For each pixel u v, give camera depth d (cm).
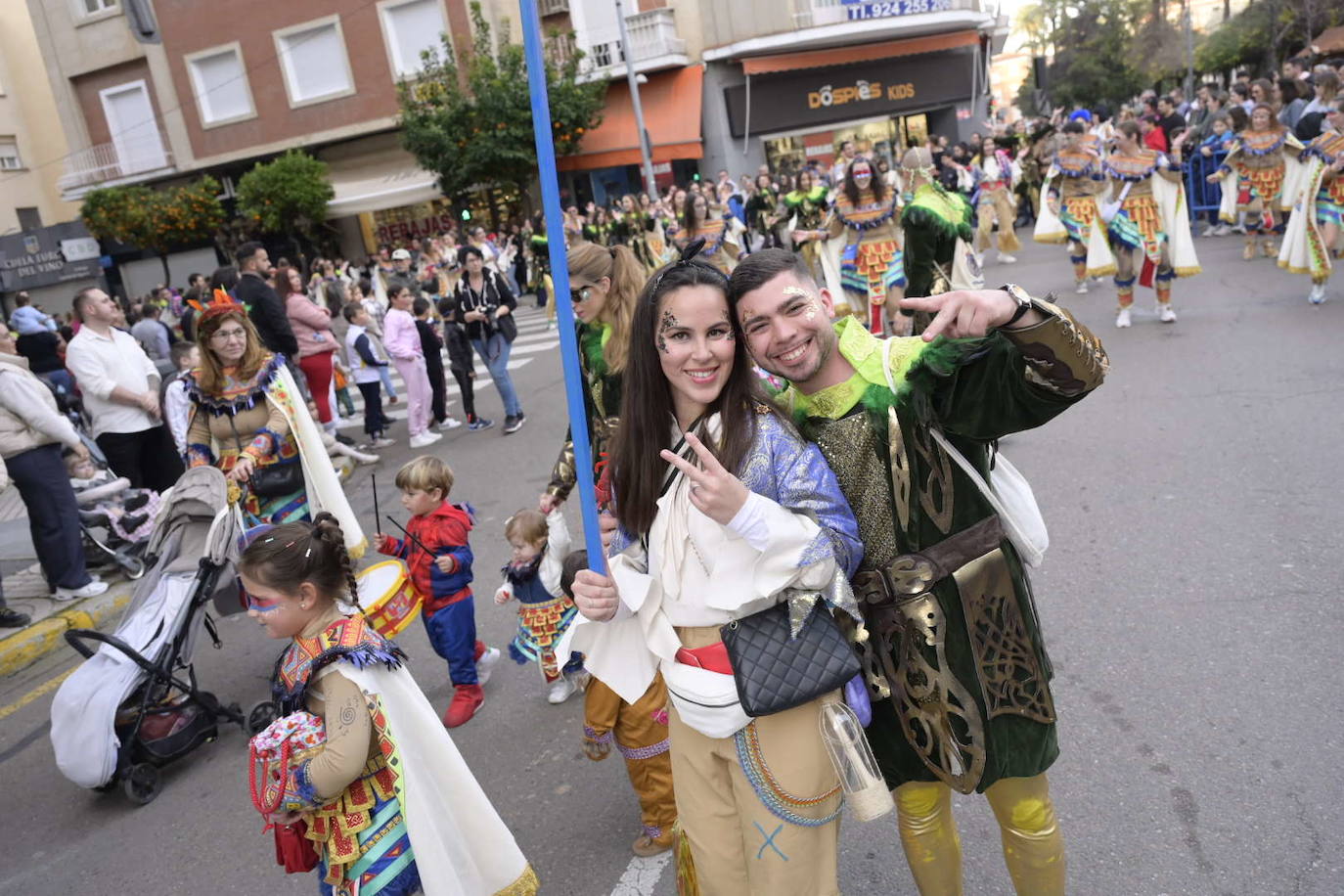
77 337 689
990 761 200
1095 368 172
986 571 201
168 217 2617
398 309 967
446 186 2420
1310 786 292
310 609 247
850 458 202
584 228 1953
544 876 318
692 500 185
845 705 194
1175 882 265
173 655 414
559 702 432
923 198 620
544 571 392
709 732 197
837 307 996
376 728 235
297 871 251
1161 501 516
